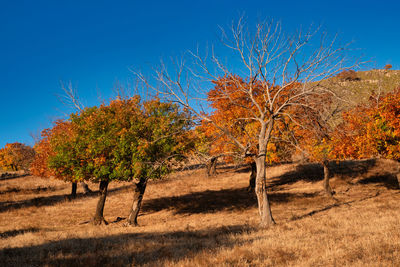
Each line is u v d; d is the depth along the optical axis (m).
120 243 10.62
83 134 18.64
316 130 12.81
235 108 20.06
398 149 18.06
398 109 17.83
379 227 10.05
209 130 20.61
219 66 13.69
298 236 9.76
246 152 13.95
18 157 71.81
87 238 12.06
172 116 18.34
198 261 7.07
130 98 19.91
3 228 16.81
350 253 6.99
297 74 12.95
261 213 13.51
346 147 19.31
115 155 17.42
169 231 13.95
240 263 6.81
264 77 13.90
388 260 6.21
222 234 11.80
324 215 15.39
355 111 19.45
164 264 7.08
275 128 19.98
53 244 10.41
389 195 21.22
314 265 6.33
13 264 7.61
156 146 17.78
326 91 12.32
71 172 19.22
